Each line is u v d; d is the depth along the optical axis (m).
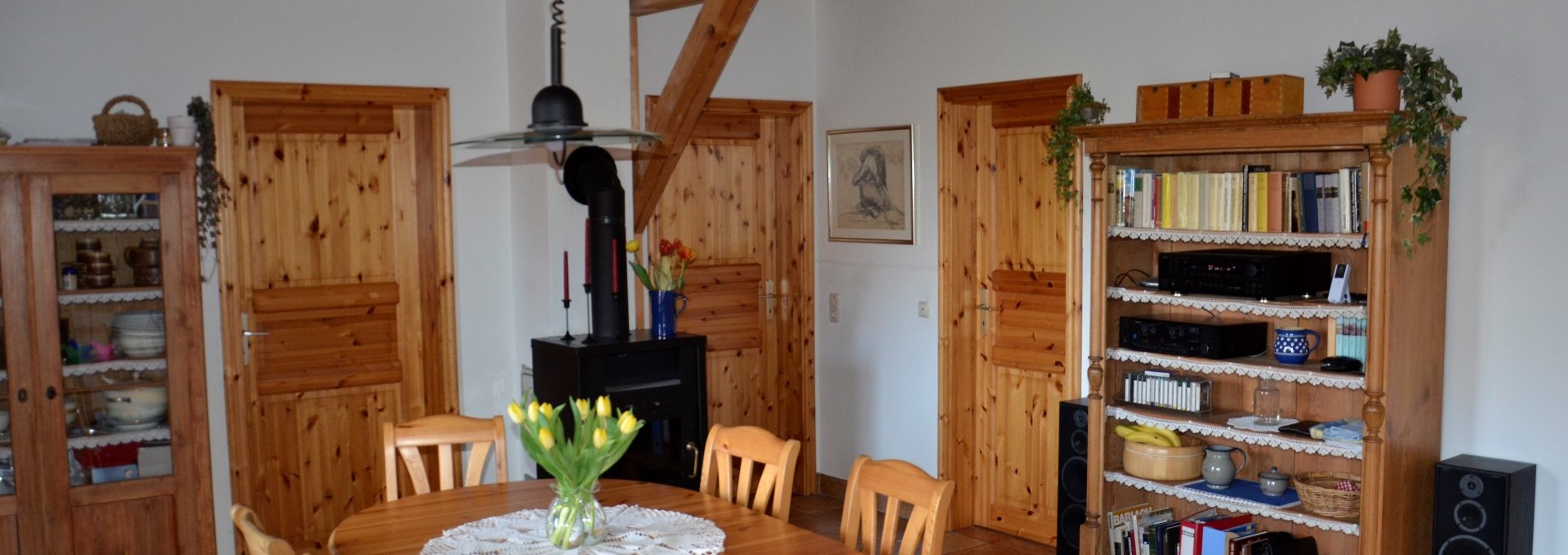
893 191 5.64
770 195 6.07
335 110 5.00
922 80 5.45
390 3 5.00
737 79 5.71
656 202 5.24
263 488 4.95
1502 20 3.67
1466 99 3.77
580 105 3.11
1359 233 3.66
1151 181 4.21
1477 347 3.82
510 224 5.39
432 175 5.21
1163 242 4.51
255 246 4.87
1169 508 4.59
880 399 5.84
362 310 5.14
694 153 5.77
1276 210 3.88
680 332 5.53
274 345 4.95
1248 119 3.71
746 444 3.50
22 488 4.05
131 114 4.17
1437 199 3.65
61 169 3.98
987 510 5.60
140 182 4.11
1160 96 4.02
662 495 3.45
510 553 2.86
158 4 4.50
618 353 4.62
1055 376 5.21
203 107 4.48
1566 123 3.57
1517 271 3.71
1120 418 4.37
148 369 4.23
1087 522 4.41
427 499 3.42
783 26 5.88
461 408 5.32
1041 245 5.21
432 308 5.27
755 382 6.09
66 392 4.10
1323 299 3.92
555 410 2.89
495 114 5.30
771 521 3.16
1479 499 3.62
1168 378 4.29
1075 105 4.38
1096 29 4.73
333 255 5.06
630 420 2.87
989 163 5.40
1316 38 4.08
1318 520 3.80
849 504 3.14
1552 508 3.70
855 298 5.93
